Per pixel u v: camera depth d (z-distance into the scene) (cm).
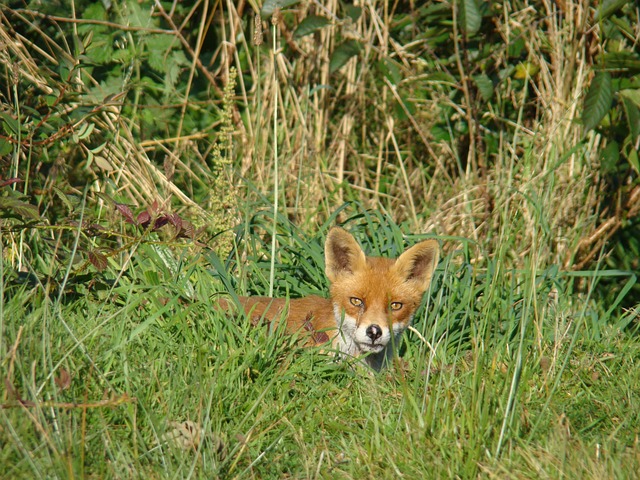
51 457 584
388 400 781
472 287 921
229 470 626
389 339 859
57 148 1204
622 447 691
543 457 661
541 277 1052
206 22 1488
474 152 1341
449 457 664
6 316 724
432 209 1362
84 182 1215
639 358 940
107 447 595
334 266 912
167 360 773
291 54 1448
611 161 1177
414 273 916
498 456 661
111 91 1318
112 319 815
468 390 752
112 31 1359
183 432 646
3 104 1019
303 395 770
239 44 1491
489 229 1249
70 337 723
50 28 1281
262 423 712
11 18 1220
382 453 672
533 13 1373
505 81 1389
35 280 842
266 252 1082
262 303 938
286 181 1326
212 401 704
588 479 627
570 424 746
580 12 1290
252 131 1359
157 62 1377
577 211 1288
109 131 1192
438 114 1418
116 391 696
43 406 607
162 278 980
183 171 1341
